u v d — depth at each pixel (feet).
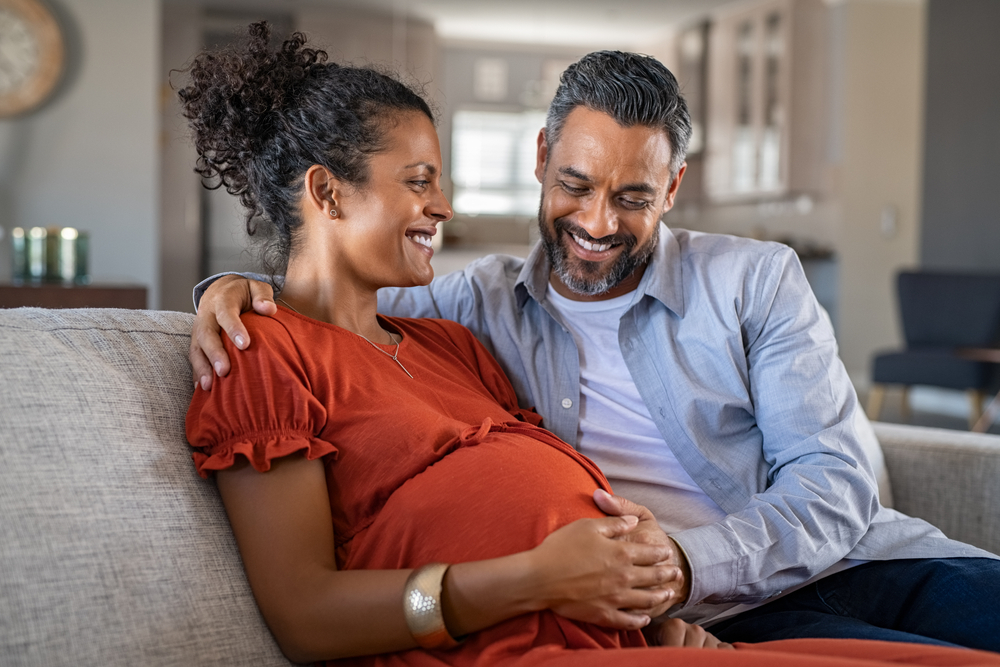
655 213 4.79
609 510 3.61
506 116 25.84
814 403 4.59
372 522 3.46
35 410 3.14
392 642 3.08
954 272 17.65
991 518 5.10
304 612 3.13
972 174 19.90
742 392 4.75
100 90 18.17
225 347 3.55
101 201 18.30
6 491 2.92
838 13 23.08
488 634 3.13
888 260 23.48
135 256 18.48
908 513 5.37
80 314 3.68
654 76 4.60
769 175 23.31
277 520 3.24
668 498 4.66
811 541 4.23
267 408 3.37
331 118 3.94
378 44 23.08
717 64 24.72
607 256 4.79
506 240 26.08
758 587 4.15
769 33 22.98
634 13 24.16
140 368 3.58
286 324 3.75
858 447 4.58
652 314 4.93
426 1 22.48
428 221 4.12
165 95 20.72
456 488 3.35
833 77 23.21
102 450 3.21
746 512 4.28
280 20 22.07
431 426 3.58
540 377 4.95
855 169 23.12
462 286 5.34
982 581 4.16
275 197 4.07
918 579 4.34
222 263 20.84
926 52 21.07
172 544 3.20
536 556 3.11
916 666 2.94
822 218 23.63
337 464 3.51
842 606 4.46
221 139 4.12
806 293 4.86
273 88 4.02
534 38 25.76
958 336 17.24
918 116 23.32
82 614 2.88
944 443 5.32
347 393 3.61
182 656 3.04
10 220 17.97
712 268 4.93
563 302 5.06
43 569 2.86
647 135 4.61
